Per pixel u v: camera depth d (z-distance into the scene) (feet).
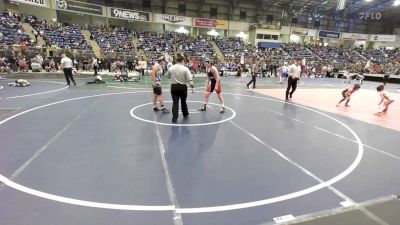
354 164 15.14
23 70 62.18
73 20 105.70
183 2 119.44
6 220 9.21
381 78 85.10
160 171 13.38
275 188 12.05
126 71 68.08
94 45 85.71
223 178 12.85
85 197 10.78
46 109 25.85
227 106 30.71
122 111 26.04
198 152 16.07
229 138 18.95
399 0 106.73
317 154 16.51
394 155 16.81
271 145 17.85
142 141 17.69
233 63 90.02
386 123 25.63
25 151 15.33
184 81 22.36
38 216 9.48
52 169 13.16
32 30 75.51
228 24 123.75
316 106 33.53
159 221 9.46
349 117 27.76
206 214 9.96
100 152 15.57
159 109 27.40
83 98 32.22
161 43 98.99
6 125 20.24
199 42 107.96
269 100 36.47
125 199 10.75
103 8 96.32
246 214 10.02
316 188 12.17
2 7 79.51
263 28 123.85
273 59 105.29
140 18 105.40
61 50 71.10
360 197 11.50
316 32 139.64
